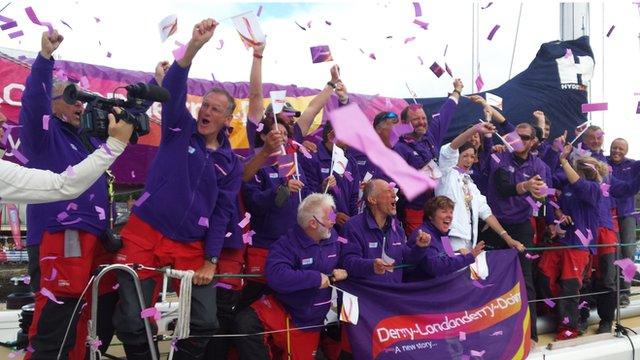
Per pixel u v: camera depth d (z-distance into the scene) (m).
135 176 6.04
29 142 2.89
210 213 3.03
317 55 4.17
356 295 3.42
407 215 4.60
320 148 4.24
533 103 7.23
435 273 3.63
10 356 3.71
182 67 2.84
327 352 3.77
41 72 2.77
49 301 2.99
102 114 2.30
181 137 2.95
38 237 3.04
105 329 3.24
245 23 3.08
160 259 2.93
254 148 3.82
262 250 3.68
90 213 3.04
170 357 2.88
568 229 4.91
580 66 7.29
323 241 3.35
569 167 4.89
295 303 3.29
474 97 5.39
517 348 3.87
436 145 4.79
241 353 3.21
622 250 5.85
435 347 3.51
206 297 2.99
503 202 4.66
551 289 5.04
